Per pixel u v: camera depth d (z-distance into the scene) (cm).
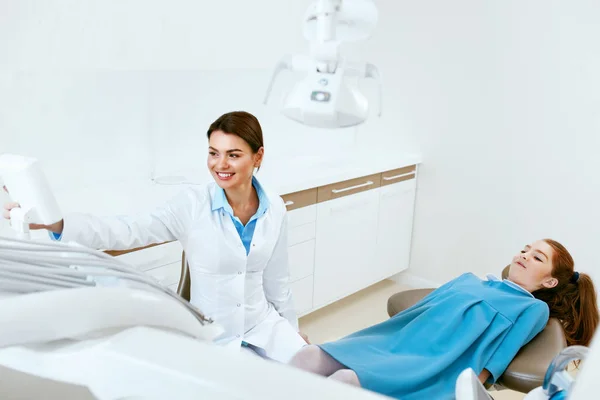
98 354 51
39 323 52
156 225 148
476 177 319
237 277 157
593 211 281
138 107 253
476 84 309
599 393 37
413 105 337
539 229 300
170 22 256
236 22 283
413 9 325
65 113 228
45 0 213
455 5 309
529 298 183
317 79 95
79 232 129
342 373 151
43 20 214
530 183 300
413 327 181
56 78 222
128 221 142
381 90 99
